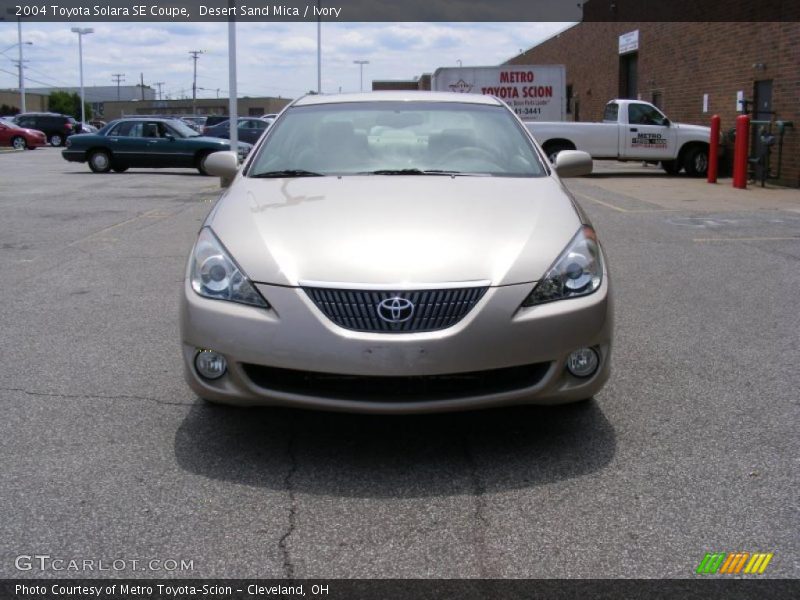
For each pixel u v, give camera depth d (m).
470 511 3.28
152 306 6.62
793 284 7.35
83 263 8.44
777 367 5.05
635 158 19.59
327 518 3.22
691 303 6.68
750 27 17.73
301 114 5.36
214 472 3.61
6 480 3.53
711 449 3.84
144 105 110.75
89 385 4.73
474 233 3.78
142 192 16.06
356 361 3.40
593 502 3.34
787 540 3.05
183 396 4.55
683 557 2.95
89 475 3.58
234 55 15.65
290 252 3.65
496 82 24.59
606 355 3.76
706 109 20.25
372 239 3.70
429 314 3.44
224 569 2.88
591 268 3.75
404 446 3.87
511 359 3.49
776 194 14.98
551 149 19.67
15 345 5.53
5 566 2.89
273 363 3.49
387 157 4.90
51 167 24.52
